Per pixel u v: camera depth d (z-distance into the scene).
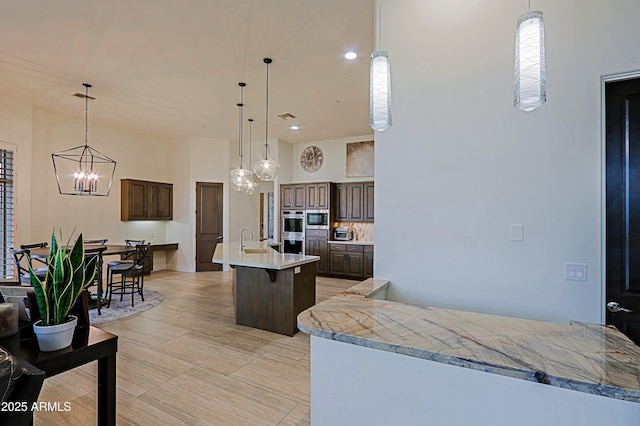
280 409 2.33
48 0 2.82
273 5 2.90
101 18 3.09
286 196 8.03
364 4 2.89
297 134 7.60
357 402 1.35
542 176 2.03
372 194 7.27
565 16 1.98
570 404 1.01
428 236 2.34
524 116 2.07
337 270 7.31
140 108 5.69
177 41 3.51
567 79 1.97
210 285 6.42
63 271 1.67
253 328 4.03
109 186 6.38
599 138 1.90
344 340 1.30
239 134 7.58
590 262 1.91
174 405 2.36
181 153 7.91
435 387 1.21
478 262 2.19
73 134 6.26
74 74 4.33
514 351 1.12
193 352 3.30
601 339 1.22
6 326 1.69
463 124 2.24
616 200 1.88
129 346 3.43
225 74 4.34
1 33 3.35
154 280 6.88
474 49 2.21
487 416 1.12
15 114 5.16
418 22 2.39
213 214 8.00
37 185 5.70
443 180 2.29
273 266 3.59
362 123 6.66
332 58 3.91
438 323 1.42
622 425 0.95
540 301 2.03
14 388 1.04
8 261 5.04
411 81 2.40
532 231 2.05
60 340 1.62
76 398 2.45
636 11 1.83
